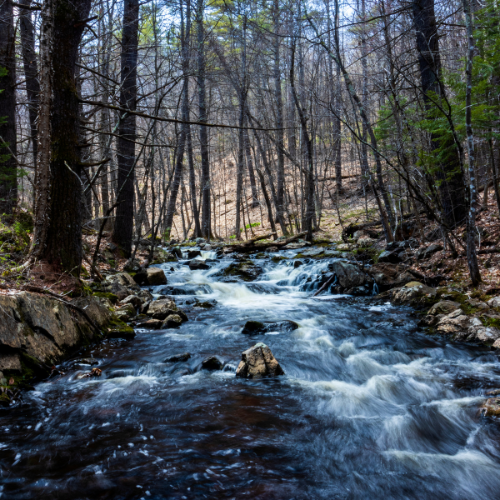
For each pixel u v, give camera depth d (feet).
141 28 45.11
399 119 34.24
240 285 39.47
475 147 41.93
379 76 44.55
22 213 35.12
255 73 71.56
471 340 22.35
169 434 13.25
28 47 43.98
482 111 27.86
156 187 94.12
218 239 81.92
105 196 57.88
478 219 36.14
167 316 27.91
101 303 25.31
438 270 32.63
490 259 29.94
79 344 21.25
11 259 24.84
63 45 23.06
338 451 12.51
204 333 25.22
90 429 13.55
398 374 18.83
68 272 23.67
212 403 15.65
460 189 36.76
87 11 24.16
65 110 23.26
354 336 24.34
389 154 44.16
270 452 12.31
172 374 18.66
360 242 49.98
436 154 33.45
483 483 11.10
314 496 10.32
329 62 73.15
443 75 31.30
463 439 13.38
